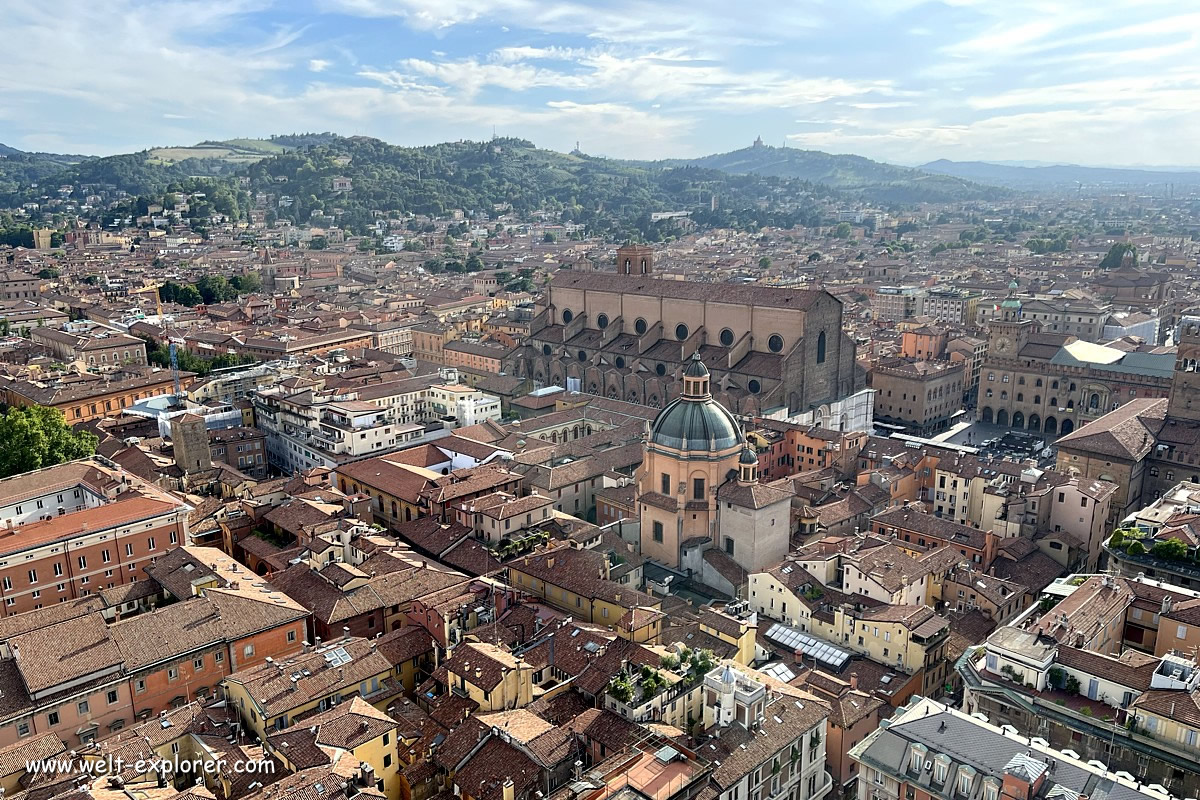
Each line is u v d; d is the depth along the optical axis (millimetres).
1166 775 81125
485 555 140125
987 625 131750
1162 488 182875
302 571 127000
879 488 174250
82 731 95875
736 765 87625
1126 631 109188
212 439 191750
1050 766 72875
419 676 112000
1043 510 159375
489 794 84625
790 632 131375
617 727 91312
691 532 153875
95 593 121250
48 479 151000
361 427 189750
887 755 79625
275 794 76938
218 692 103312
